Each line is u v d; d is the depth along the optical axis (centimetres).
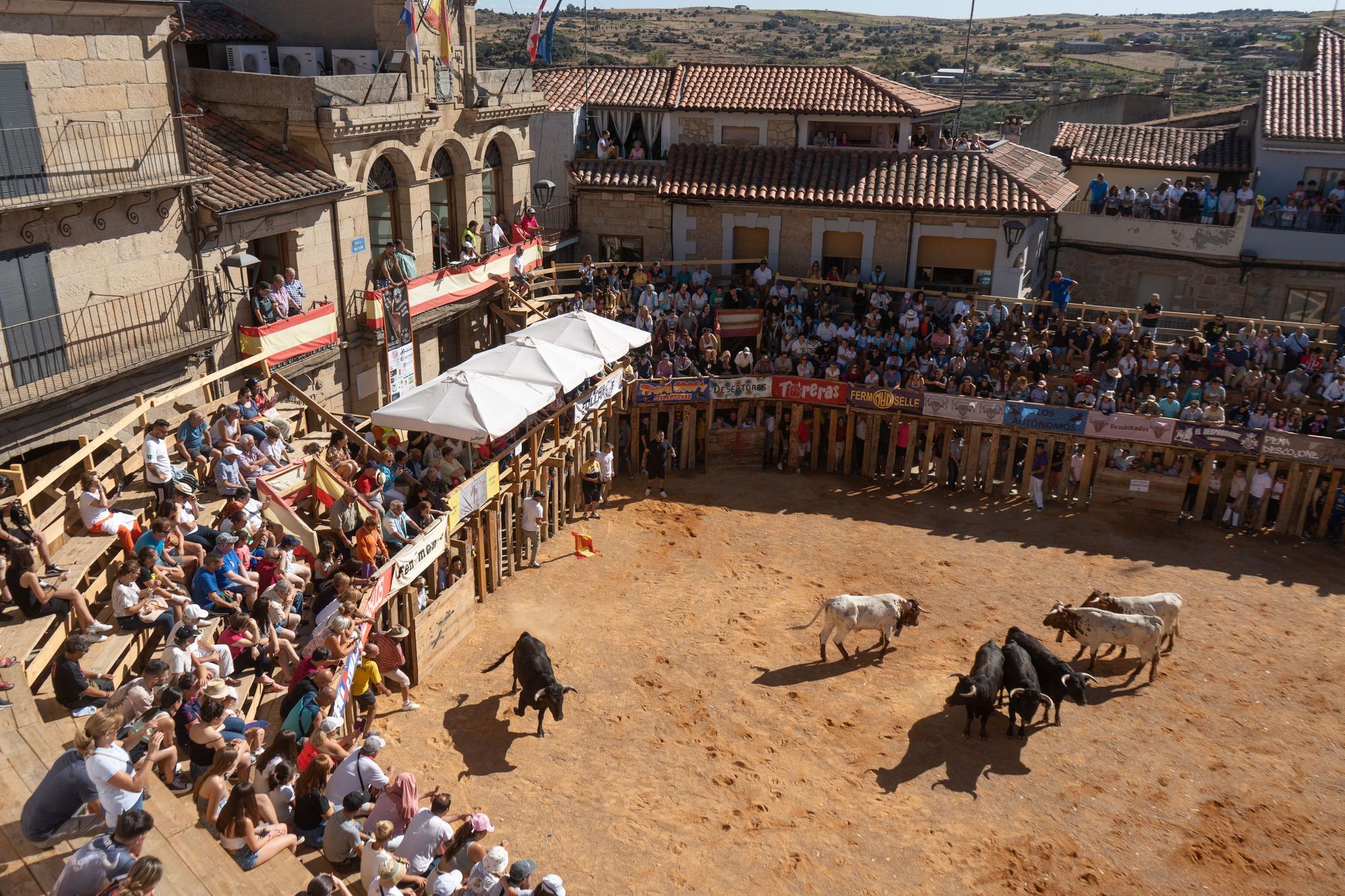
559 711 1652
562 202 3516
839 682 1900
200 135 2292
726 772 1634
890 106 3238
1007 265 3036
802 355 2914
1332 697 1912
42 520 1483
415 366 2822
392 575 1723
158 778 1159
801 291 3075
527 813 1509
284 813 1230
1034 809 1589
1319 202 3173
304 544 1748
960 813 1570
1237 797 1638
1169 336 3297
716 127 3406
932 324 2945
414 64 2614
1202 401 2769
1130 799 1623
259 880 1064
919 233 3086
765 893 1391
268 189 2223
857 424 2867
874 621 1958
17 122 1688
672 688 1856
